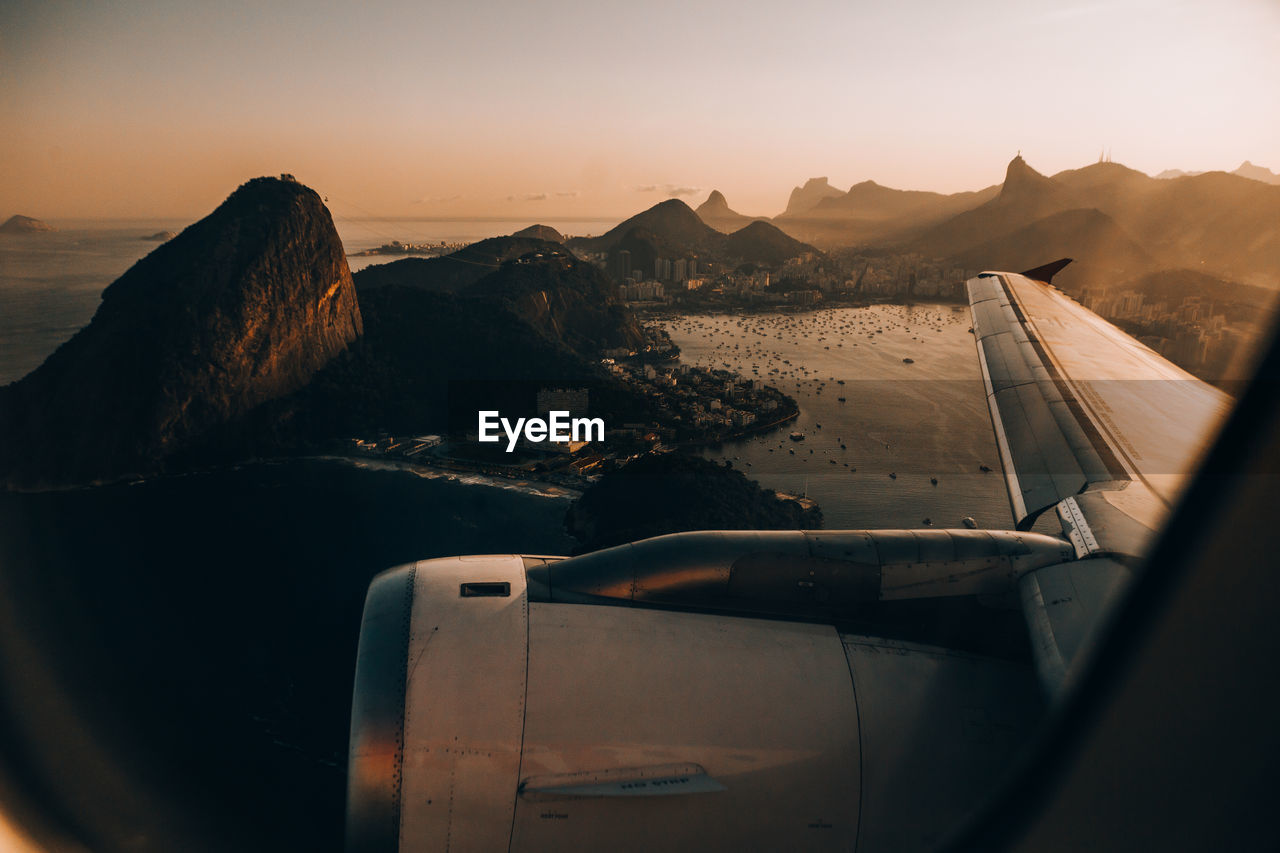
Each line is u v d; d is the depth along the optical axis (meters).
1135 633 8.22
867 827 8.45
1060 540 10.84
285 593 86.94
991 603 10.22
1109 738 7.41
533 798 7.99
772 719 8.65
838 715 8.80
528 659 8.67
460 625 8.95
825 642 9.58
